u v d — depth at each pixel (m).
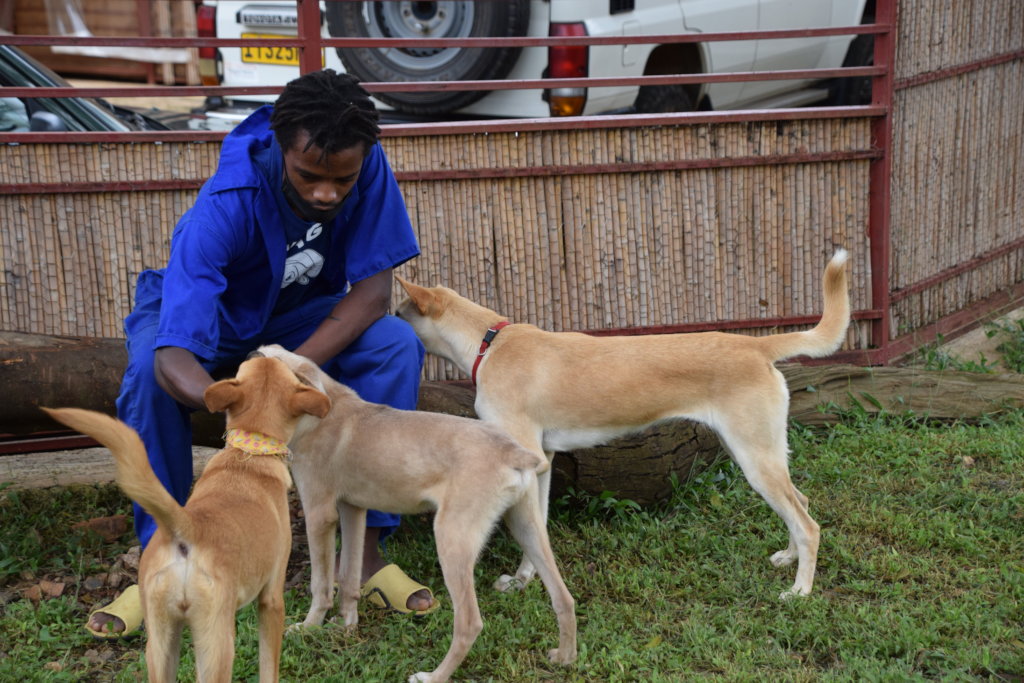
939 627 3.61
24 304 4.87
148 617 2.69
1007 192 7.10
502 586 4.03
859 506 4.60
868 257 5.96
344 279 4.04
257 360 3.22
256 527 2.88
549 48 6.40
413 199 5.28
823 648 3.54
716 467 5.00
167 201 4.99
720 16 7.23
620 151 5.48
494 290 5.45
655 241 5.62
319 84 3.32
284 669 3.38
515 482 3.33
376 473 3.49
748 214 5.73
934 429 5.38
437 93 6.68
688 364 4.10
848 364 5.94
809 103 8.35
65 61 12.45
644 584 3.99
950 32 6.24
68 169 4.84
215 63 7.61
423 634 3.61
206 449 5.38
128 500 4.81
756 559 4.24
